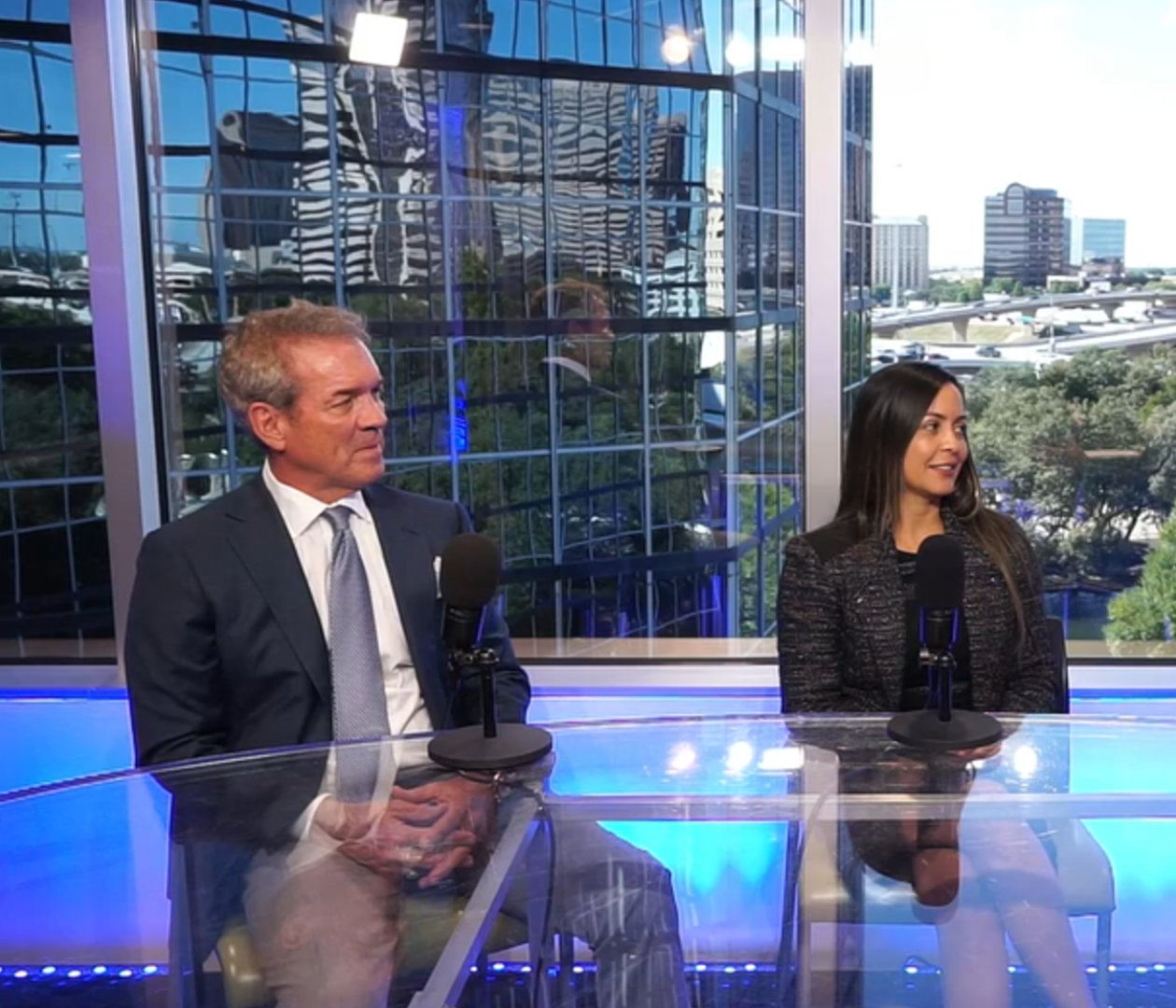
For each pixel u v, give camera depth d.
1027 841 1.12
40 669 2.94
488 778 1.27
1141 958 1.00
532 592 3.47
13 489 2.85
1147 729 1.37
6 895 1.07
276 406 1.60
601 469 3.40
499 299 3.29
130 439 2.75
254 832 1.18
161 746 1.54
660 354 3.27
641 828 1.16
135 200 2.73
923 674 1.80
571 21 3.14
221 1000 0.92
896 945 1.00
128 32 2.68
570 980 0.94
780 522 2.85
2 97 2.66
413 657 1.67
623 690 2.87
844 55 2.49
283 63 2.95
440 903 1.04
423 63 3.12
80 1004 0.92
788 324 2.70
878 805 1.20
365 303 3.20
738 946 0.99
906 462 1.85
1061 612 2.79
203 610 1.59
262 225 2.98
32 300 2.74
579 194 3.22
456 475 3.41
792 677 1.86
